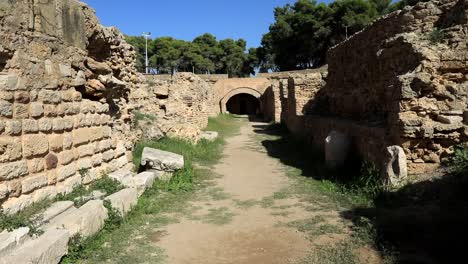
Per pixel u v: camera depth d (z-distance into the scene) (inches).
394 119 303.0
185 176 365.1
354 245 203.2
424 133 282.7
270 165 462.6
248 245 213.3
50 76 232.1
